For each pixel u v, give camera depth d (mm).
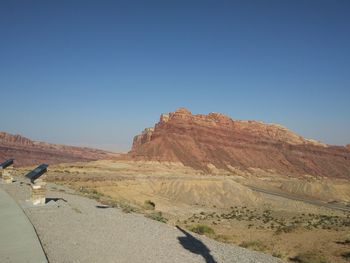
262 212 88062
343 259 22750
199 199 105812
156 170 151750
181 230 18828
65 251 11969
